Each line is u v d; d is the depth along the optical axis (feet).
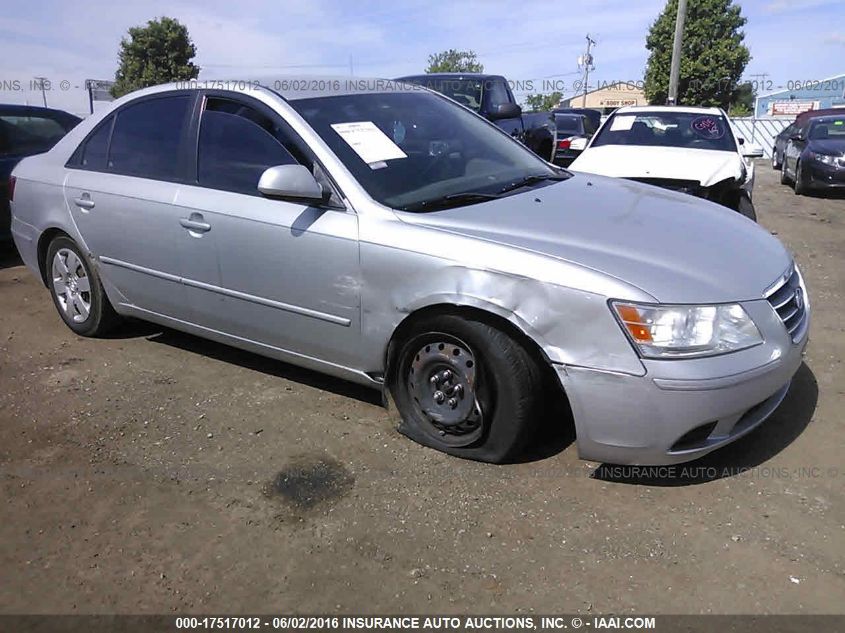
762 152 25.72
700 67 122.31
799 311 10.59
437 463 10.55
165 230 12.86
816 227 29.17
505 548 8.76
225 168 12.31
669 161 23.38
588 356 9.09
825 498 9.52
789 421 11.55
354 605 7.97
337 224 10.78
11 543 9.11
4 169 22.26
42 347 15.33
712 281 9.32
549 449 10.80
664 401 8.89
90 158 14.58
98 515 9.61
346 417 11.97
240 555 8.78
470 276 9.65
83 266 14.96
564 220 10.61
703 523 9.11
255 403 12.54
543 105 137.80
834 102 128.67
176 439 11.43
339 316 11.05
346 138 11.51
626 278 9.07
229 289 12.27
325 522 9.33
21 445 11.41
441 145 12.75
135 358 14.61
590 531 9.02
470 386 10.11
